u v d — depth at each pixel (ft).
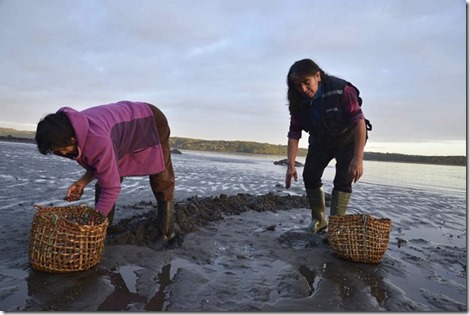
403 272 12.07
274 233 16.22
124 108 12.17
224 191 29.25
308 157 16.46
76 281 9.73
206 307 8.82
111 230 14.07
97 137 10.39
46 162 39.78
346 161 15.08
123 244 12.68
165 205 13.33
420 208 26.11
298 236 15.34
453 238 17.40
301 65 13.96
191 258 12.03
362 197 29.58
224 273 10.94
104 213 10.98
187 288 9.70
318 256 13.03
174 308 8.70
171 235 13.48
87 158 10.48
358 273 11.62
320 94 14.43
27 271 10.20
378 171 67.87
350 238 12.51
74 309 8.42
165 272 10.73
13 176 26.76
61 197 20.67
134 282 9.95
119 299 9.00
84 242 10.20
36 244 10.19
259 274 11.07
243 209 20.74
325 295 9.83
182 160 68.28
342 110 14.38
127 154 12.23
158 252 12.17
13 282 9.49
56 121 9.85
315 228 16.55
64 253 10.03
